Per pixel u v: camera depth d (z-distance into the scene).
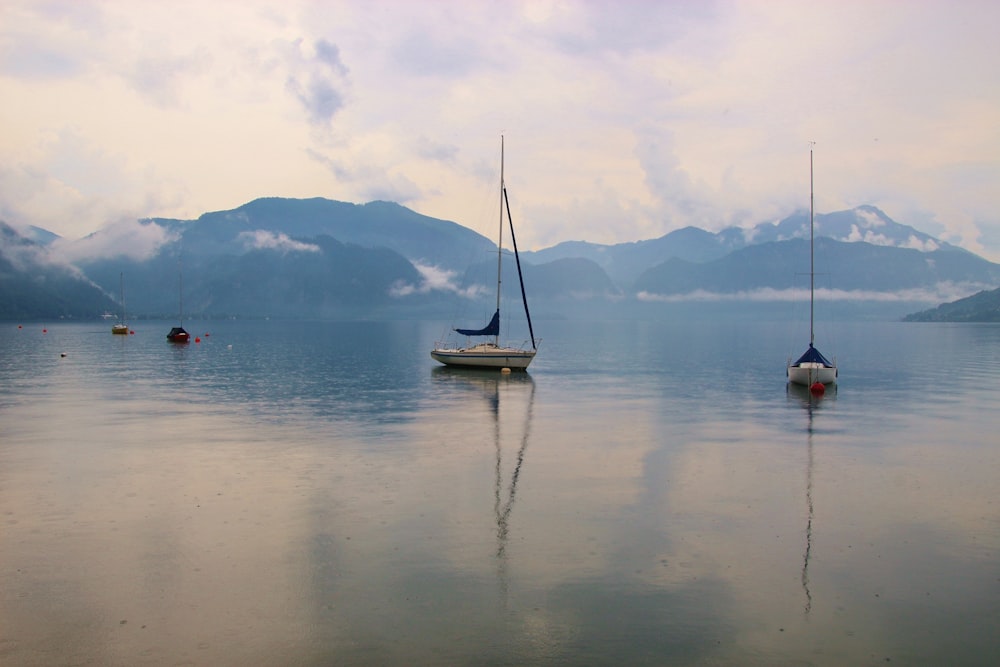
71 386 55.44
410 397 48.69
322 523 19.95
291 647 13.24
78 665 12.62
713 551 18.00
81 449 30.14
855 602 15.17
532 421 38.12
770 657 13.03
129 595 15.30
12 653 12.98
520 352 68.81
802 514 21.19
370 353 104.69
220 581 16.02
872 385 57.78
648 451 30.17
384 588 15.69
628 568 16.86
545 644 13.40
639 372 70.31
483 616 14.43
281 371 70.31
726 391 52.94
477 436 33.50
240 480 24.77
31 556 17.45
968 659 13.01
